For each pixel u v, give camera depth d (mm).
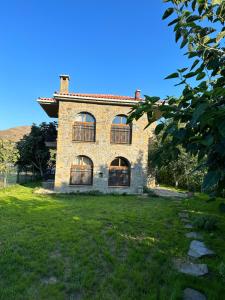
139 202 12383
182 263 5008
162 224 7730
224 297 3809
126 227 7281
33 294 3863
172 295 3775
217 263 5031
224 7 2180
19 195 13625
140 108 2033
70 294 3947
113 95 18688
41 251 5402
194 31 2215
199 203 11609
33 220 7895
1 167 17109
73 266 4801
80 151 16422
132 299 3787
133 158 16984
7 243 5805
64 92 17031
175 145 2080
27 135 23469
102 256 5258
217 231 7070
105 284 4191
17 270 4586
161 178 22797
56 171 16047
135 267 4770
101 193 15953
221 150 1555
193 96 1919
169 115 1991
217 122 1445
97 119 16656
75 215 8703
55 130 23094
